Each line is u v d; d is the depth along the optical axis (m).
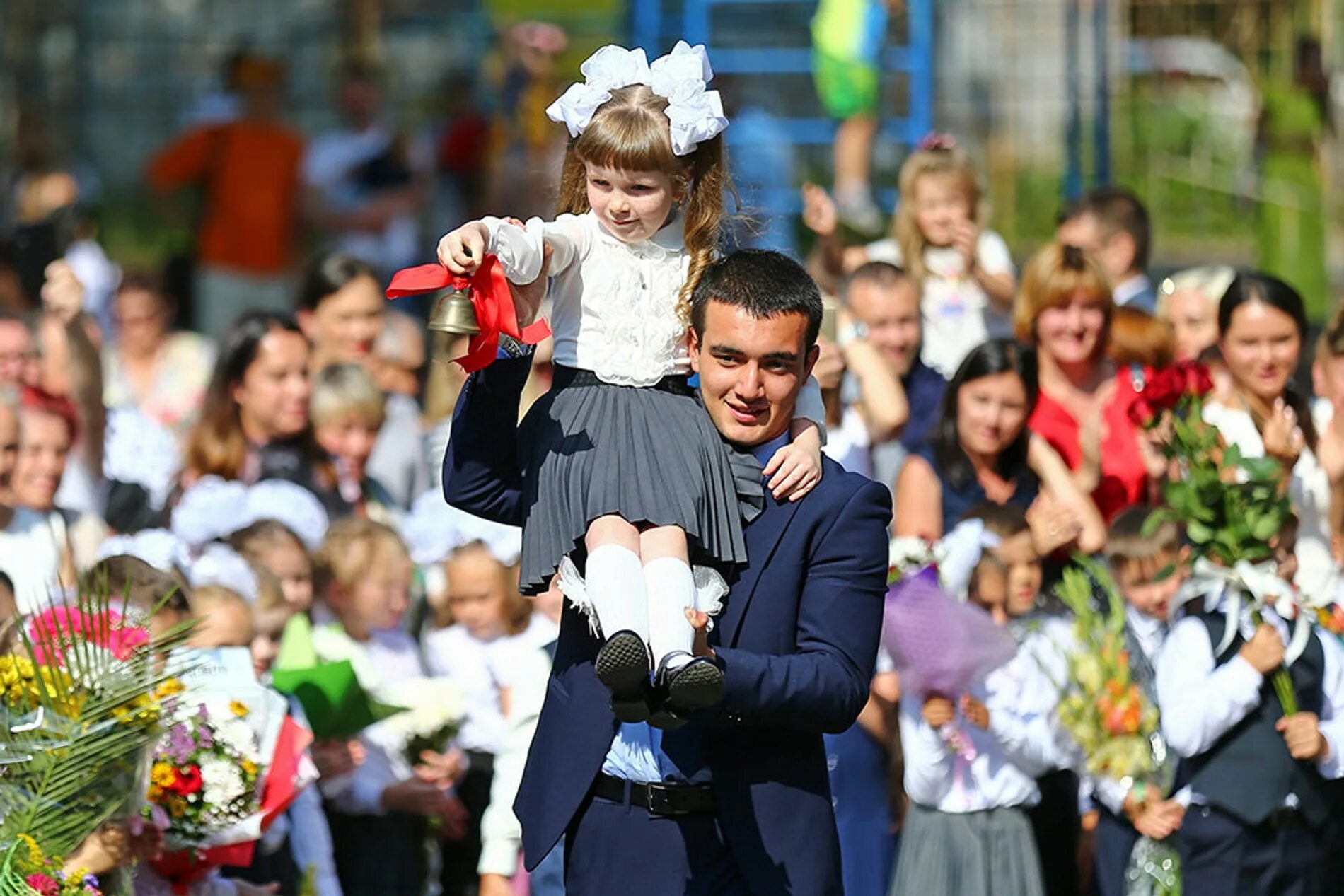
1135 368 21.66
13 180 38.91
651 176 12.02
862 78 36.53
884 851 18.42
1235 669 16.84
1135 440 20.75
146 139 45.06
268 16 47.03
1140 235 25.47
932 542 18.66
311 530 20.20
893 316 21.77
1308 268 41.09
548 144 39.09
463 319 11.14
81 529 20.92
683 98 11.95
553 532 11.80
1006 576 18.20
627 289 12.23
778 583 12.06
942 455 19.69
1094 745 17.31
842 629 11.99
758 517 12.18
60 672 12.90
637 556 11.55
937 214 24.02
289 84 44.50
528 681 18.42
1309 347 23.62
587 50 40.69
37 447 20.20
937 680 17.16
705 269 12.28
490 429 12.42
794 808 12.05
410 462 24.25
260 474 21.20
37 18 44.78
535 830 12.09
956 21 41.25
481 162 40.00
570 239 12.09
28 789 12.82
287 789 15.20
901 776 18.61
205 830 14.48
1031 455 19.98
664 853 12.06
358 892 18.30
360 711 17.14
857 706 11.86
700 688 10.93
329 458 21.72
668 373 12.33
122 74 45.31
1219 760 17.00
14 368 20.72
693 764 12.07
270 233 36.38
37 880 12.28
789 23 39.38
